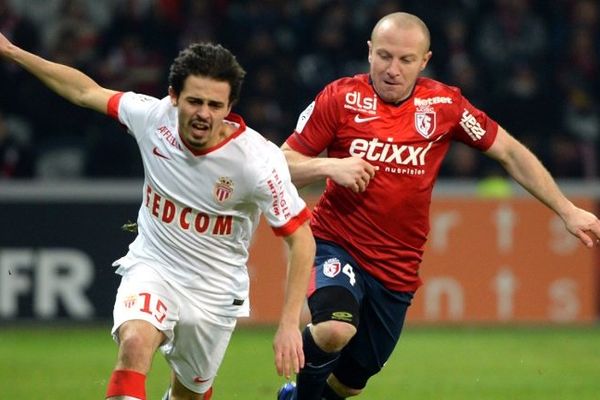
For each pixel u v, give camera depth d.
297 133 24.38
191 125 19.89
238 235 21.58
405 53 23.55
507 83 63.84
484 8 66.06
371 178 23.44
